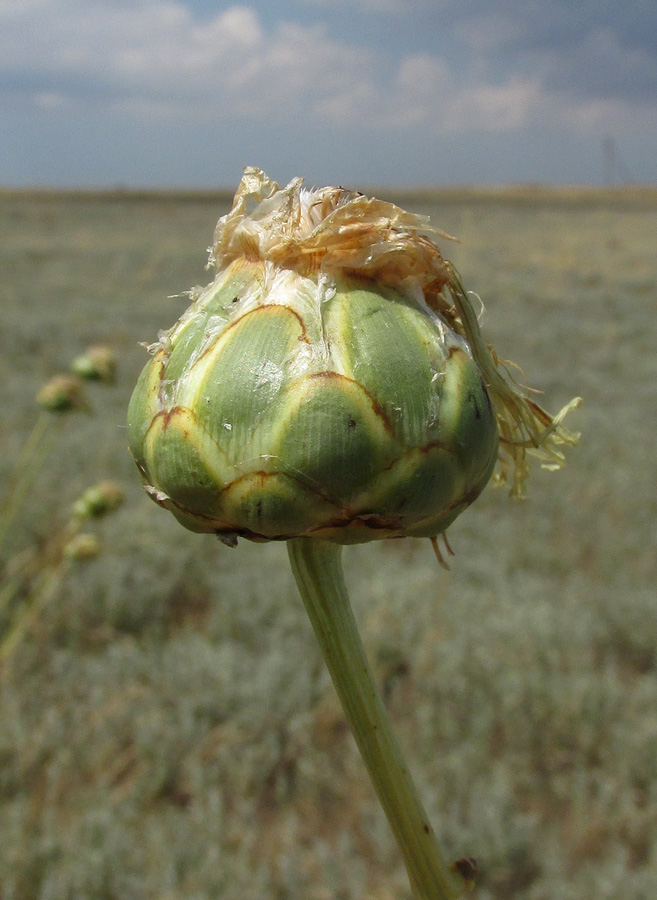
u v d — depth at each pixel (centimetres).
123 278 1936
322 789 329
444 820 295
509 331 1301
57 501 549
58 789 314
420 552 528
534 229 3425
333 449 72
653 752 329
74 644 407
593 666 395
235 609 437
